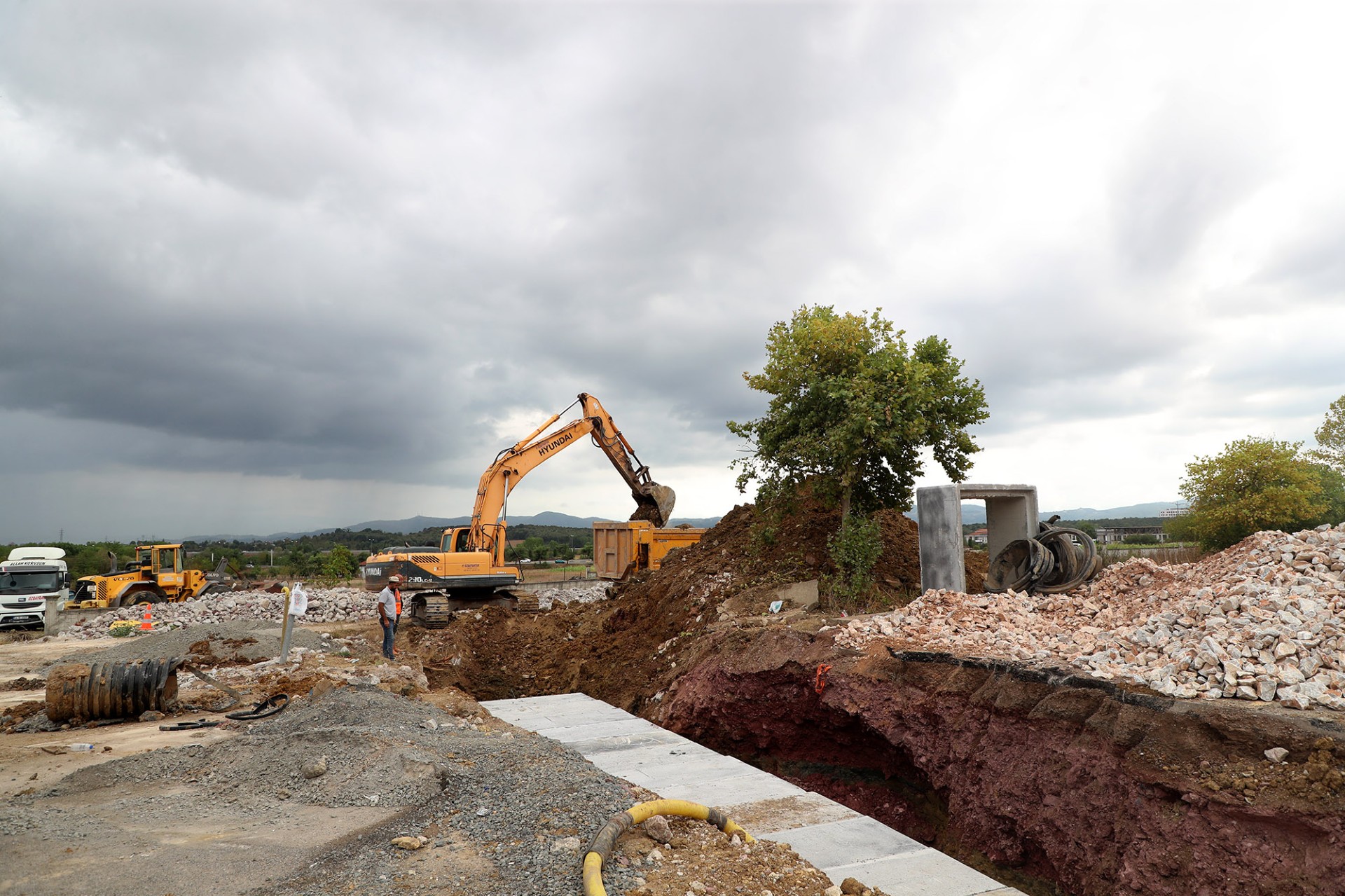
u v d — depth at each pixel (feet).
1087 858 24.95
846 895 18.75
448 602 77.36
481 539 78.95
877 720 35.96
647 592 72.43
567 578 147.64
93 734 31.86
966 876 21.26
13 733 32.71
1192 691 25.54
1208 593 31.60
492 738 30.40
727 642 48.32
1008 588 49.03
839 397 55.93
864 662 38.24
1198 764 23.03
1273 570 32.42
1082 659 30.53
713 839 20.63
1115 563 45.98
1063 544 47.98
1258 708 23.54
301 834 19.36
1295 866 19.92
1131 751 24.75
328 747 25.41
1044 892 27.22
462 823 20.12
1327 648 25.53
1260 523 73.20
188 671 46.80
